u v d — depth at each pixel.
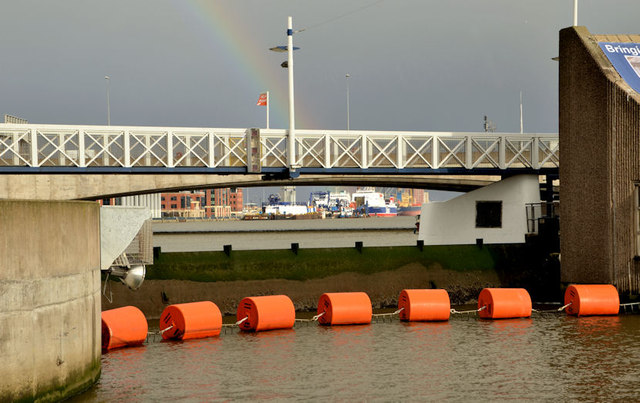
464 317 47.16
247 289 52.66
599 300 46.53
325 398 27.64
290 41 60.97
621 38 51.56
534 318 46.19
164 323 39.88
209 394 28.16
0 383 22.09
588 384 29.34
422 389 28.78
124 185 86.50
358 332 41.50
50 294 24.42
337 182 89.88
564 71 51.44
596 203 49.34
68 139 57.97
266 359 34.19
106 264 33.81
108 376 30.73
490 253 58.19
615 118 48.16
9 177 83.62
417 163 63.62
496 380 30.06
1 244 22.11
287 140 60.72
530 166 62.38
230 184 88.00
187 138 59.53
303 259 54.31
